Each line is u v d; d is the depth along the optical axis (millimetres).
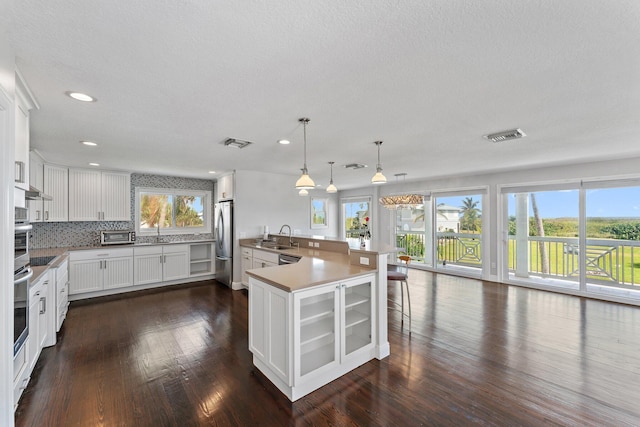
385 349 2760
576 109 2375
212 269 6141
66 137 3113
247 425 1859
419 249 7148
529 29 1363
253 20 1293
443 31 1380
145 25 1317
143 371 2496
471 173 5840
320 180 6812
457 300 4512
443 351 2840
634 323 3549
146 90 1996
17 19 1257
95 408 2010
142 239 5734
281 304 2188
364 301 2697
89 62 1635
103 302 4500
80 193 4828
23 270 2012
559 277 5141
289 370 2100
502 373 2438
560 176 4930
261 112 2426
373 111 2412
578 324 3518
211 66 1693
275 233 5828
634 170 4250
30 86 1914
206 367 2570
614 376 2385
